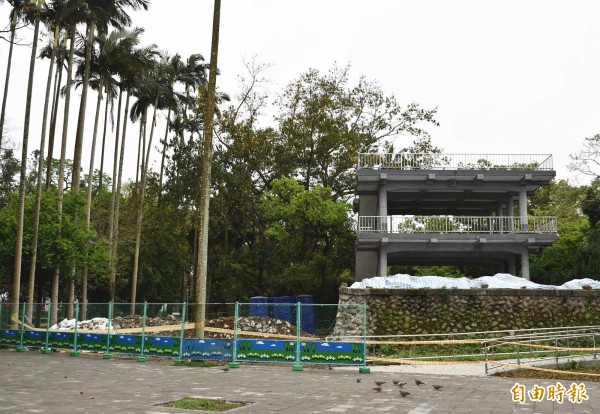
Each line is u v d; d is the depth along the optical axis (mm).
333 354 16938
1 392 11750
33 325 27766
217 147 44469
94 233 32406
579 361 17688
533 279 34062
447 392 12328
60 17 30641
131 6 33812
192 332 26906
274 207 41219
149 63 39312
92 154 37875
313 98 44969
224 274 46594
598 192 38219
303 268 40906
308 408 9930
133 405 10055
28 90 28312
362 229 30312
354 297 23859
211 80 20016
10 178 48594
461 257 32938
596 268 30406
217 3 20234
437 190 30828
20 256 27094
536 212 46719
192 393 11836
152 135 43312
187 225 44406
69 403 10234
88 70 35062
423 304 23438
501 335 22375
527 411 9820
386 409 9852
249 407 10008
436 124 47625
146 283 52188
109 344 20516
